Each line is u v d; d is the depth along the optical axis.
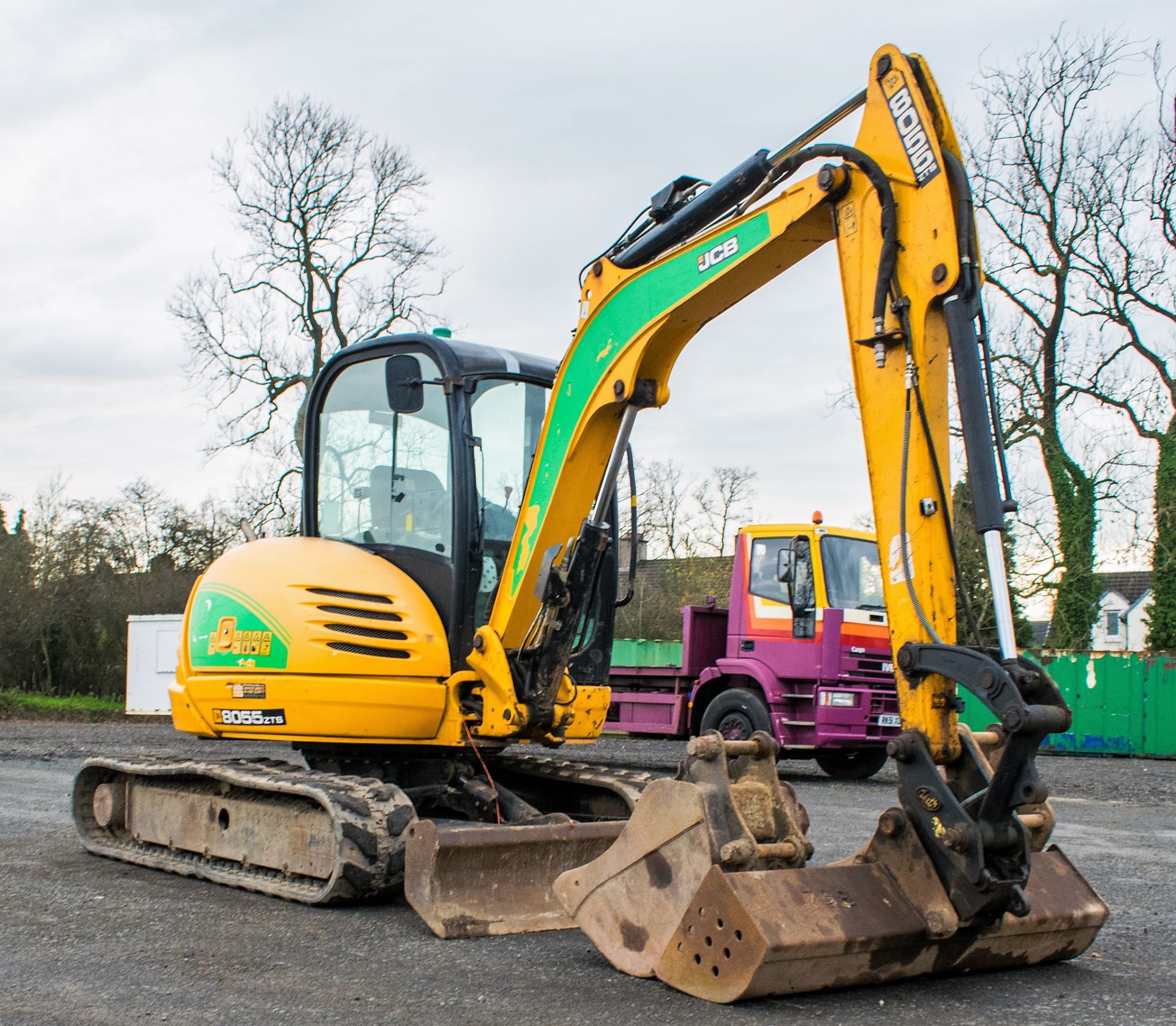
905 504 4.32
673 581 34.06
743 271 5.12
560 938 4.93
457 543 6.35
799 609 12.48
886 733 12.65
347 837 5.23
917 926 4.05
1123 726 19.20
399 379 6.39
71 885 5.95
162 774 6.45
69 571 28.89
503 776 7.11
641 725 14.58
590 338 5.82
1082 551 24.59
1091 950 4.96
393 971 4.34
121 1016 3.73
